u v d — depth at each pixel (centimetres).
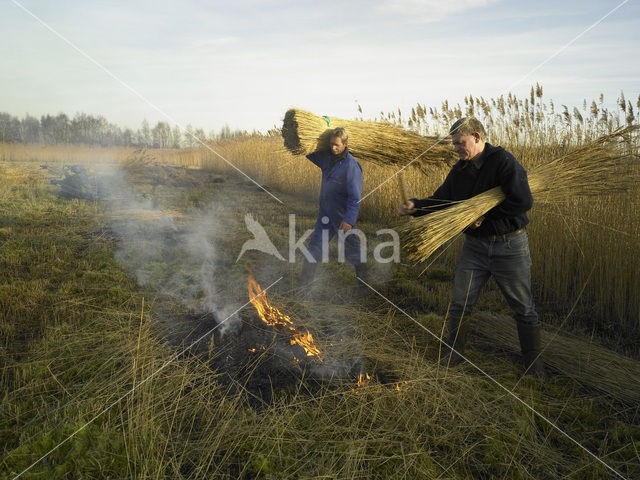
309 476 203
